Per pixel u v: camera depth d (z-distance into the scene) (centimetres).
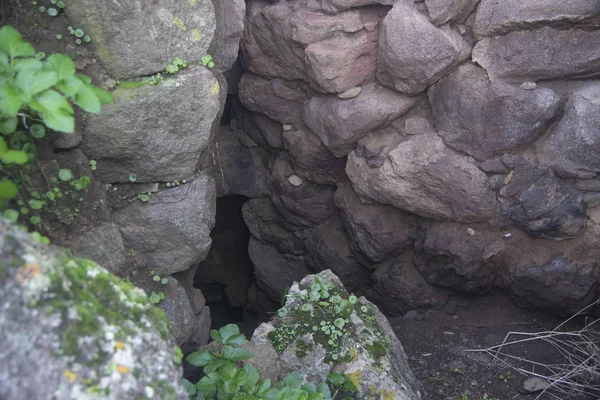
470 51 354
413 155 375
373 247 433
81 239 262
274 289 525
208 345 287
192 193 303
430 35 341
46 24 248
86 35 255
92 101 195
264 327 305
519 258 388
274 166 472
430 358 395
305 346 296
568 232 368
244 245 554
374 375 285
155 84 271
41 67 192
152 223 298
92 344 146
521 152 361
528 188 361
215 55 330
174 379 157
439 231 397
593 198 358
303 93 425
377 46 377
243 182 490
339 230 468
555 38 329
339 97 389
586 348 380
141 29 262
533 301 404
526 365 379
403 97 379
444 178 370
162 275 311
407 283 432
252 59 426
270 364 281
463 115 357
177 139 285
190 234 307
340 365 290
